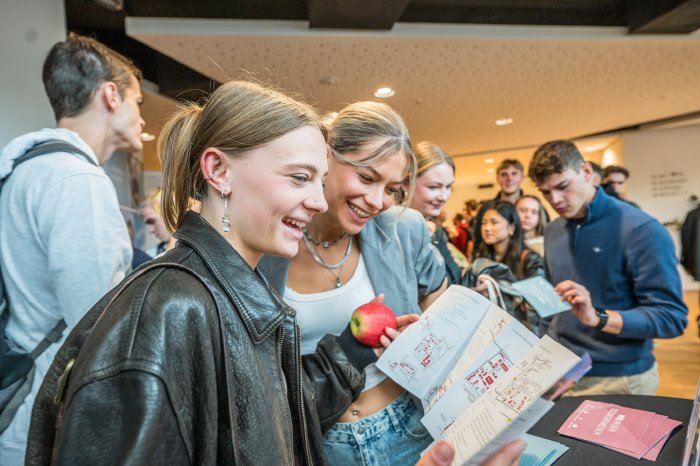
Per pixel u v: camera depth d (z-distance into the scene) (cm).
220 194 56
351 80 338
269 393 55
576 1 280
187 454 43
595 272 161
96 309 51
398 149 90
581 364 52
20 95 182
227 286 53
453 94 388
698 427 67
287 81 331
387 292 104
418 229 116
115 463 38
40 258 95
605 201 160
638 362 154
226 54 282
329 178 93
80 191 95
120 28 299
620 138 660
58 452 39
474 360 79
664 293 144
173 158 61
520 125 522
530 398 57
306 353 98
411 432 94
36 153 98
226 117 55
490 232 227
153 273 48
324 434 92
